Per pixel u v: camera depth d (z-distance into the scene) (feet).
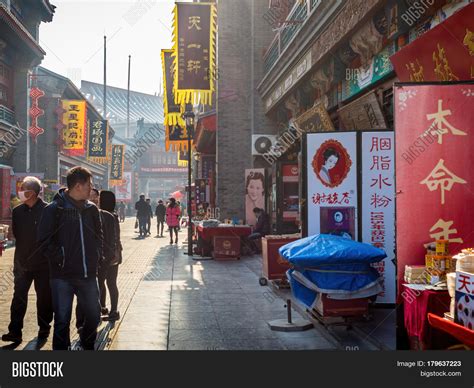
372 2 23.00
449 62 17.72
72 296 14.12
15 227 16.85
